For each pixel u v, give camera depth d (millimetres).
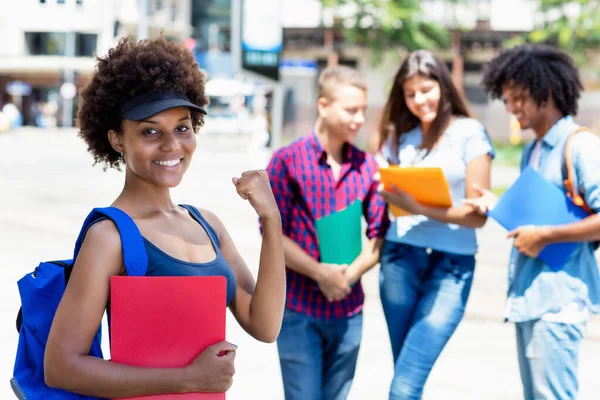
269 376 5863
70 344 2133
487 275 9977
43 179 20641
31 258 9703
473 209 3979
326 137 4035
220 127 44250
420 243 4129
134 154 2334
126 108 2307
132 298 2141
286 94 44812
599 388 5773
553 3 34375
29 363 2254
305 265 3807
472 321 7699
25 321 2256
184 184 20172
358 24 36562
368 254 4047
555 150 3836
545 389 3730
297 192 3969
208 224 2545
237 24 13320
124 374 2113
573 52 35156
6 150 33438
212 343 2221
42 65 56312
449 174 4172
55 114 56812
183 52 2461
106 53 2389
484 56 42344
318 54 44250
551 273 3727
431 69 4176
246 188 2443
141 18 14773
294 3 43969
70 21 56156
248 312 2541
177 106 2301
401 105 4387
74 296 2166
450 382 5902
